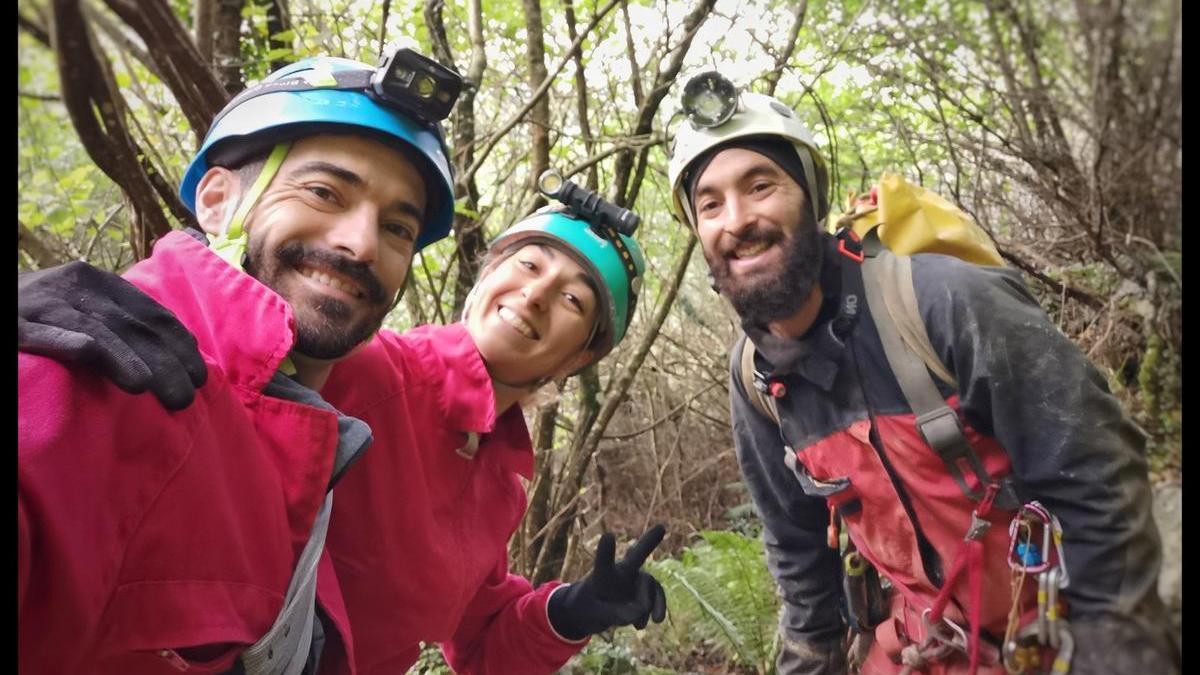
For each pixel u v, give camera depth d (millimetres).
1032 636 1015
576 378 3402
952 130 1573
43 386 599
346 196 948
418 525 1225
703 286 3682
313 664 983
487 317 1418
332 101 938
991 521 1151
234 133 932
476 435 1350
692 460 3982
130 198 1018
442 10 2479
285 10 1492
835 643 1637
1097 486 888
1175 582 625
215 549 733
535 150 2600
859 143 2402
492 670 1652
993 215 1590
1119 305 773
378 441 1195
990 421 1150
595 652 2367
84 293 662
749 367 1484
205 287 857
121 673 696
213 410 762
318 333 924
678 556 3605
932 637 1261
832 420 1294
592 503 3898
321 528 899
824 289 1279
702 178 1309
